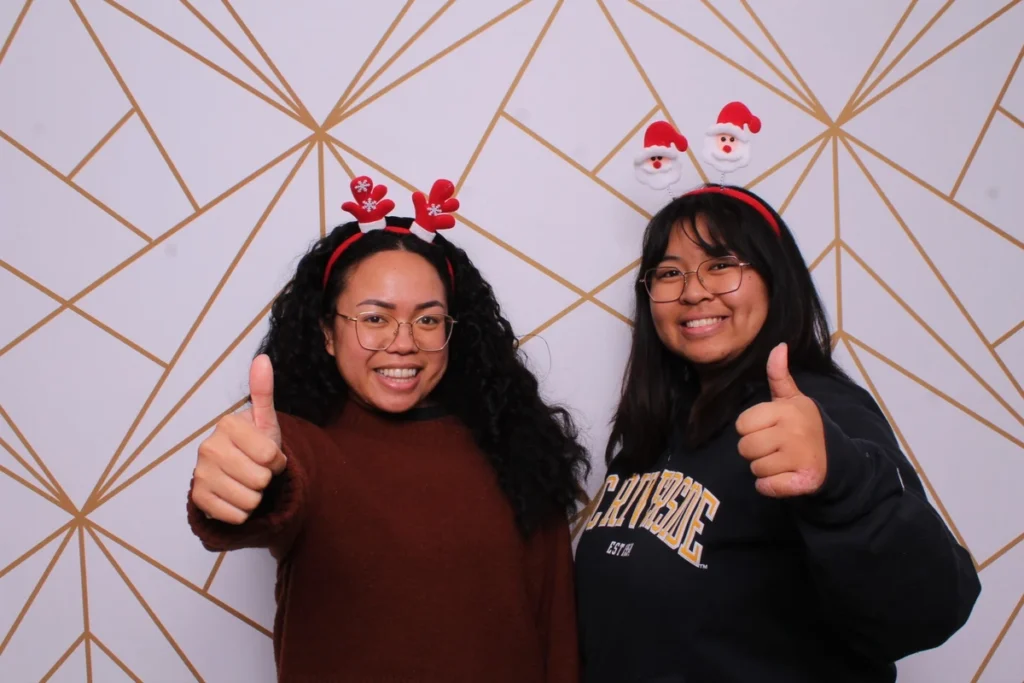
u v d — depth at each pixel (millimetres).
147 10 1419
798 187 1521
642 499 1091
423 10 1468
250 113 1428
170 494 1388
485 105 1471
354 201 1430
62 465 1376
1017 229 1577
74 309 1392
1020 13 1585
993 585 1515
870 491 706
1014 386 1555
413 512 1031
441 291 1122
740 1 1535
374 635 973
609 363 1471
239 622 1389
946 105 1572
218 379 1400
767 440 688
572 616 1132
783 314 1056
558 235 1475
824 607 823
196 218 1412
